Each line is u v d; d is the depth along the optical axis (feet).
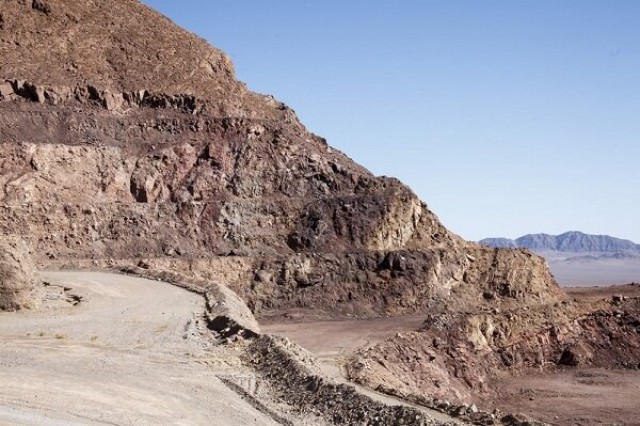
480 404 204.64
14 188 236.22
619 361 263.49
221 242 254.06
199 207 258.16
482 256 280.92
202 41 338.95
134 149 269.85
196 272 232.32
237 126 286.46
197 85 305.94
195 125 282.77
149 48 315.78
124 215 246.27
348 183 284.41
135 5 341.82
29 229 229.04
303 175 281.33
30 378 89.92
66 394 84.48
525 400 215.31
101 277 198.39
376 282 252.01
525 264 285.43
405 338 203.72
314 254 252.21
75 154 253.85
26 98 271.28
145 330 134.31
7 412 70.85
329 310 238.27
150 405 86.84
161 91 293.23
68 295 166.09
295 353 120.47
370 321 228.22
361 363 150.20
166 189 262.88
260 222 263.49
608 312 282.15
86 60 296.71
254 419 88.79
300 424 88.28
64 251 231.09
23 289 146.30
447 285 263.90
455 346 221.87
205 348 124.06
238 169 274.77
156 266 227.81
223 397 97.19
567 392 225.35
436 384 195.72
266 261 244.83
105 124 273.33
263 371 112.68
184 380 102.99
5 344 114.52
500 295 274.98
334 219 268.00
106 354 113.91
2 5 302.04
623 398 219.41
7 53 285.23
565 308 273.75
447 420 87.30
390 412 86.84
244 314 161.48
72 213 238.07
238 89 318.65
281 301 238.48
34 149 246.68
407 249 265.95
